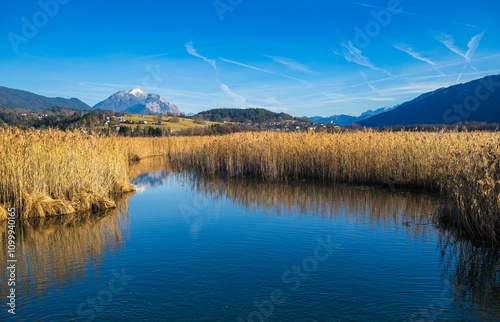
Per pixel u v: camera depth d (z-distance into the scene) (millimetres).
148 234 10469
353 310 5809
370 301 6117
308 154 22062
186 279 7152
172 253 8742
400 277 7121
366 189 17594
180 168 28516
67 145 15000
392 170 18141
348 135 23531
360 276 7180
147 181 21828
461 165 12852
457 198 10578
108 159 17562
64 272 7590
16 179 12461
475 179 10539
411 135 20516
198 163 29234
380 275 7227
